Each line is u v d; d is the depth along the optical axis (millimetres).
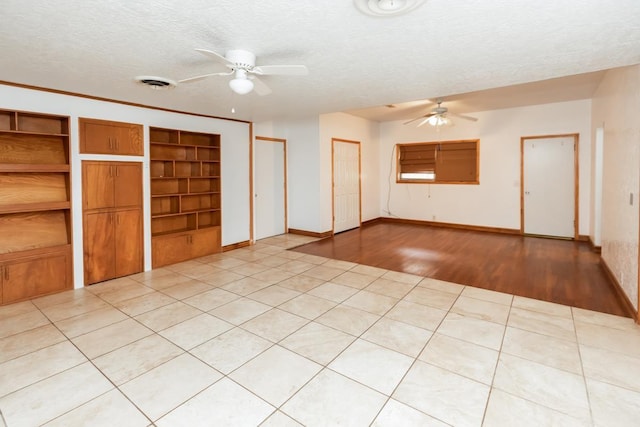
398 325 2914
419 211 7980
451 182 7473
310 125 6477
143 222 4410
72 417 1870
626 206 3322
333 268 4582
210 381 2176
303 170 6676
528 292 3629
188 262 4891
